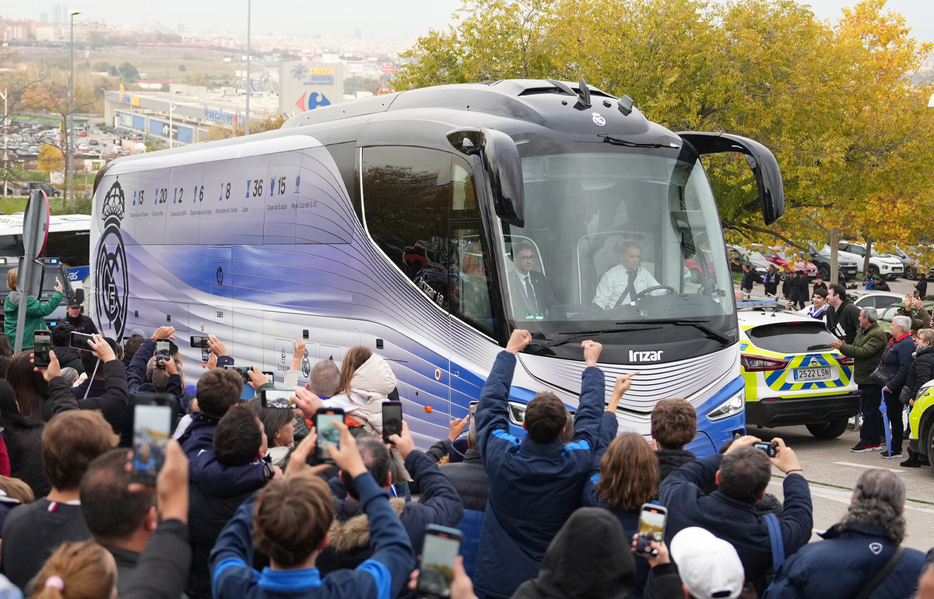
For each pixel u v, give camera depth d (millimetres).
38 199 9453
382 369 6621
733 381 8555
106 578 2668
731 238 25422
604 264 8422
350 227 10086
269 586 2990
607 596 3062
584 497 4637
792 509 4375
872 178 22922
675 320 8391
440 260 8898
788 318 12758
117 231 15703
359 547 3799
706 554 3514
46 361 6086
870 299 28188
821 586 3916
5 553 3666
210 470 4574
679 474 4707
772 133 22391
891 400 11820
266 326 11445
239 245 12023
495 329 8203
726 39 21891
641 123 9156
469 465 5461
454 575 2785
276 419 5570
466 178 8578
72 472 3678
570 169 8562
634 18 22797
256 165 11758
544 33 24141
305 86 144250
